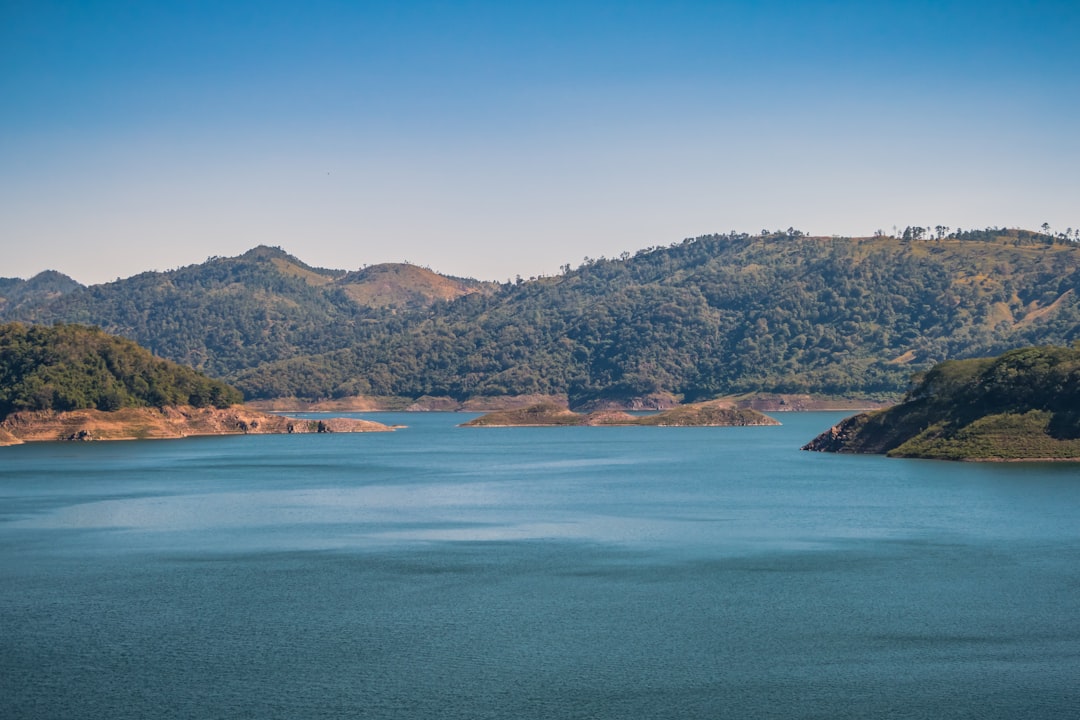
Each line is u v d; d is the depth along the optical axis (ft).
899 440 638.12
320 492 492.54
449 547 317.42
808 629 213.87
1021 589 247.09
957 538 319.06
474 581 263.70
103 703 174.40
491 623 220.84
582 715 167.94
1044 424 556.51
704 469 609.01
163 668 192.03
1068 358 569.64
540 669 189.78
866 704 171.83
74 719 167.53
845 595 242.99
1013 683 180.86
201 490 502.79
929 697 174.60
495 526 363.76
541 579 265.34
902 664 191.11
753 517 376.27
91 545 326.65
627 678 184.75
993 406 590.55
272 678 185.98
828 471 557.74
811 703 172.45
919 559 285.84
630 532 344.08
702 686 180.55
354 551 311.68
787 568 276.00
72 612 233.35
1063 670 187.21
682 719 166.09
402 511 411.95
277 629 217.56
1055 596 239.50
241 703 173.88
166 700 175.52
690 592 248.11
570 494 474.08
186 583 263.90
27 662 196.24
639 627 216.54
